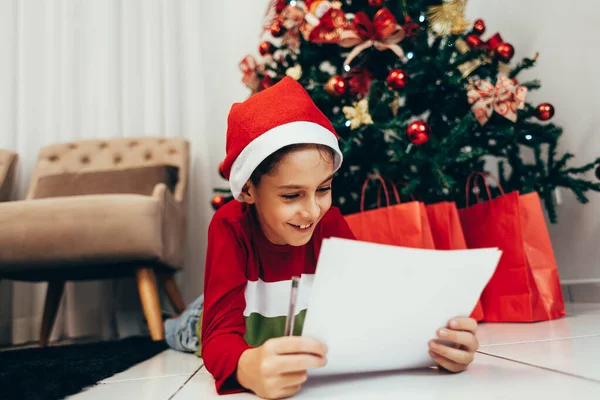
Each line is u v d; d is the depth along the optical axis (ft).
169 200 5.17
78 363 3.08
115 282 6.20
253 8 6.99
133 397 1.95
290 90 2.07
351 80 4.32
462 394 1.55
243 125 2.03
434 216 3.72
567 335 2.70
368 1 4.47
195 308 3.55
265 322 2.28
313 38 4.24
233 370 1.73
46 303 5.37
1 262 4.35
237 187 2.05
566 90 4.66
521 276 3.48
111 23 6.80
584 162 4.47
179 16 6.98
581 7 4.46
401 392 1.61
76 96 6.72
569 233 4.68
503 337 2.82
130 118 6.71
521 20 5.29
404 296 1.59
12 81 6.66
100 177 5.94
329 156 1.90
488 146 4.25
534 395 1.50
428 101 4.33
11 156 6.11
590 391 1.50
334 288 1.50
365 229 3.59
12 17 6.74
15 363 3.34
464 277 1.66
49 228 4.34
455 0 4.29
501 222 3.65
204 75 6.84
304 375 1.58
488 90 3.81
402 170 4.08
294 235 1.89
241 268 2.11
